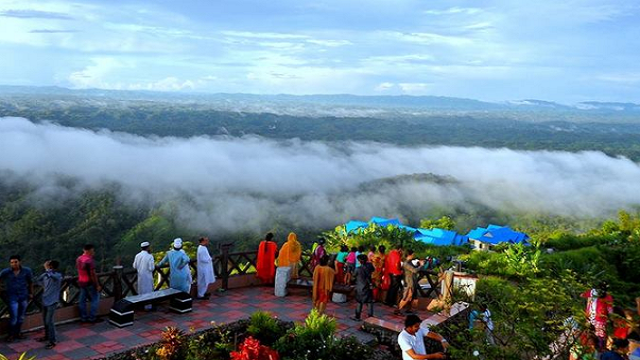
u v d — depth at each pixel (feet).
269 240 41.27
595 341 22.72
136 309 34.19
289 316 34.45
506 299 24.66
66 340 28.35
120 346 27.81
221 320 32.94
